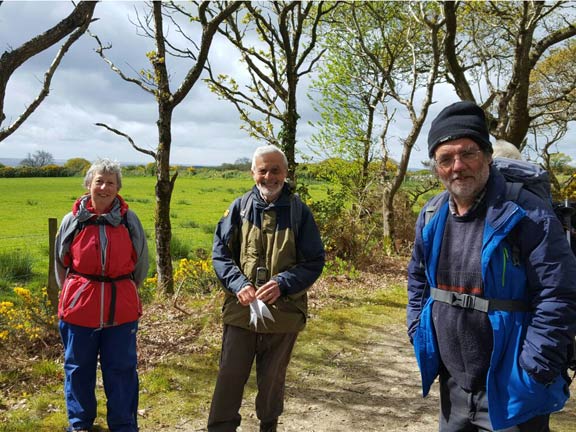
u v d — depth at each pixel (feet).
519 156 8.88
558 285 6.78
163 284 26.78
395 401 14.94
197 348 18.03
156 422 13.03
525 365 6.84
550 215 7.02
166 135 26.71
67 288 11.37
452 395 7.84
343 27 47.98
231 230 10.84
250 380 15.72
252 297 10.14
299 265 10.60
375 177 47.06
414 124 42.73
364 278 32.53
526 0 39.09
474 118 7.32
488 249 7.14
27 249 52.08
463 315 7.42
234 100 33.68
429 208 8.14
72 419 11.57
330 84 47.65
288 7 31.94
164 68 26.37
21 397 14.08
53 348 17.30
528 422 7.16
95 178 11.39
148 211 103.65
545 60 61.87
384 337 20.94
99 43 26.25
